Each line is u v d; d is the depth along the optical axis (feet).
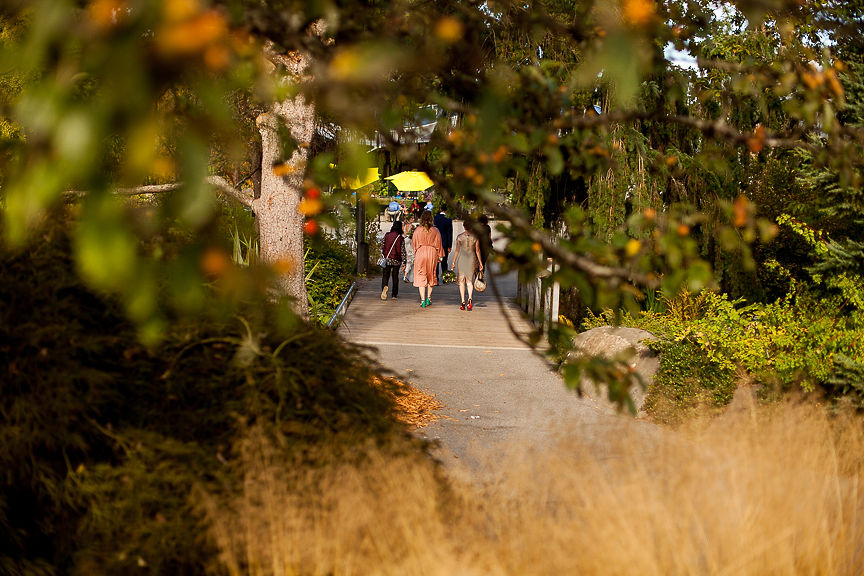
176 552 19.44
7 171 8.97
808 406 29.09
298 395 22.86
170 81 5.83
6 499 20.56
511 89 13.98
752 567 20.79
